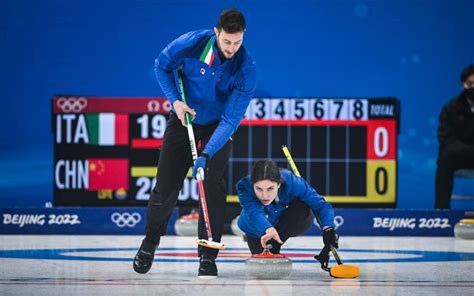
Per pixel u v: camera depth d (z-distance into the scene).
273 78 33.19
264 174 16.64
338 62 33.25
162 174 17.36
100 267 19.06
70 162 30.42
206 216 16.59
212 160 17.03
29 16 32.69
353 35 33.22
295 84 33.19
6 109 32.69
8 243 25.80
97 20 32.84
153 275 17.50
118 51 32.91
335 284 16.11
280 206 18.03
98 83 32.91
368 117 30.58
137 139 30.50
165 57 17.16
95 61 32.91
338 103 30.52
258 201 17.73
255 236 18.03
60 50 32.88
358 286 15.87
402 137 33.28
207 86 16.89
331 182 30.53
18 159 32.69
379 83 33.34
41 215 29.58
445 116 31.05
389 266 19.69
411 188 33.28
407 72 33.34
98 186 30.50
